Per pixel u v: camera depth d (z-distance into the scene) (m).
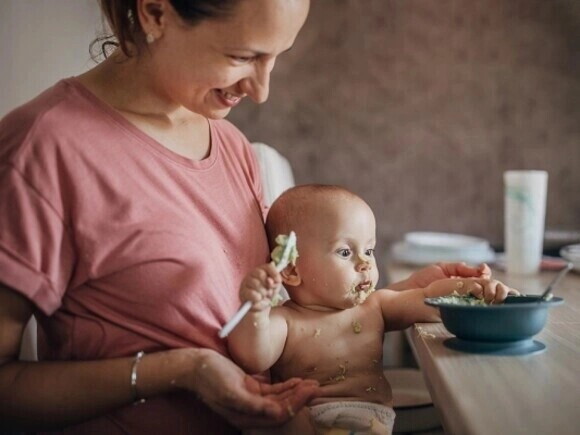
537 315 1.01
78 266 1.01
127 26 1.07
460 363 0.96
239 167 1.26
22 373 1.00
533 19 2.60
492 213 2.66
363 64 2.65
